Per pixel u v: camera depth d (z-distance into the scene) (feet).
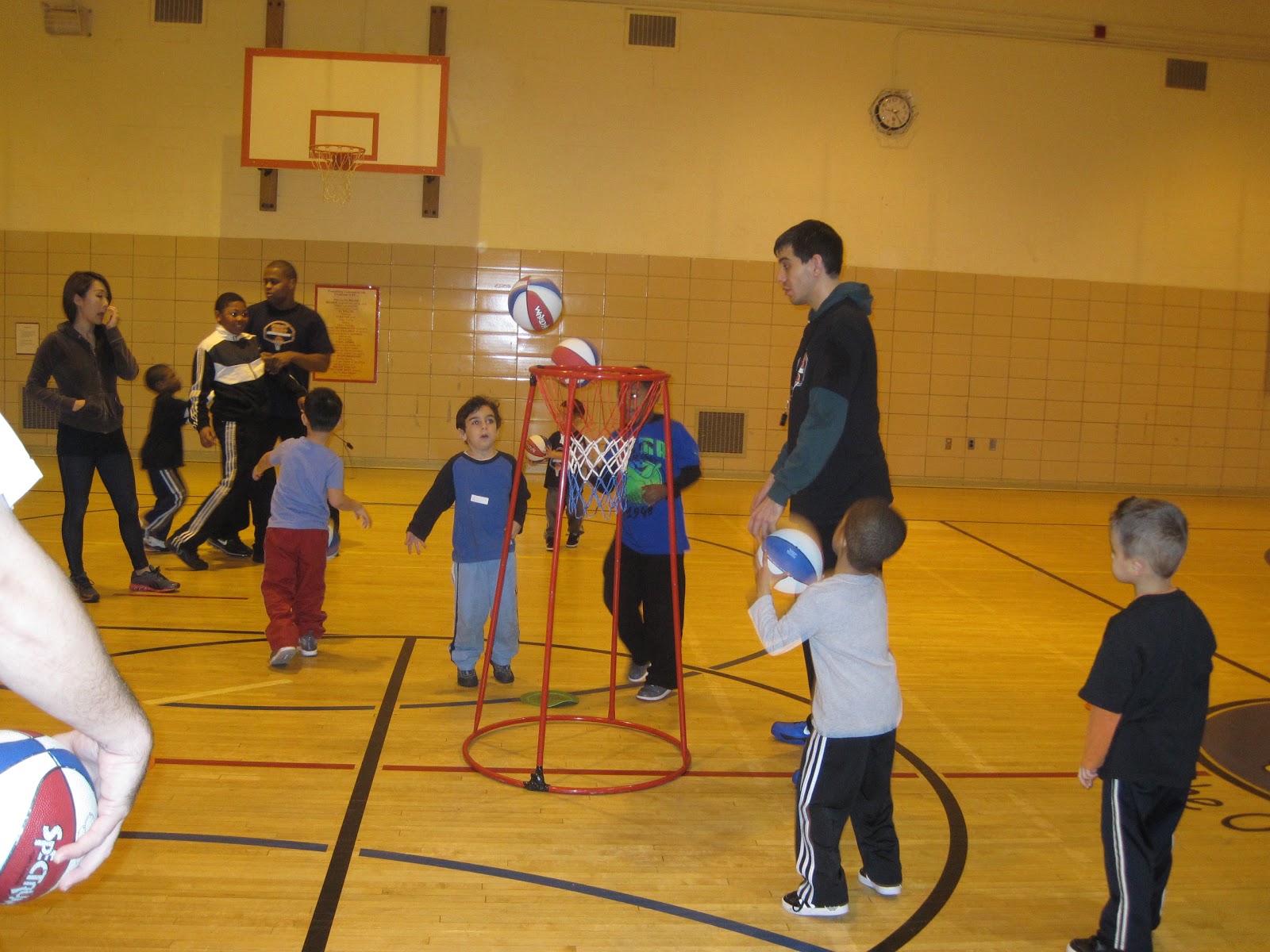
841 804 8.38
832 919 8.45
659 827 10.07
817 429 9.77
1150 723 7.50
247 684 13.79
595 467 12.30
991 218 37.32
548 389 13.04
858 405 10.42
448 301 35.63
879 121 36.32
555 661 15.53
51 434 34.96
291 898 8.37
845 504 10.61
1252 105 38.04
